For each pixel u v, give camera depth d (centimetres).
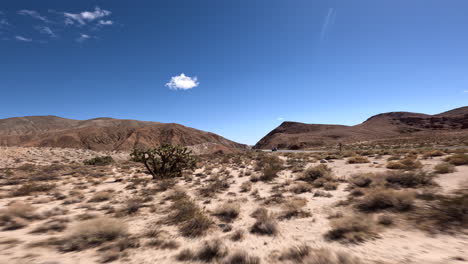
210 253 462
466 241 439
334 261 401
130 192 1190
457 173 1123
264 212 719
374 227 549
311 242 505
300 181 1352
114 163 3522
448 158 1620
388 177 1094
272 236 557
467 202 614
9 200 1012
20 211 721
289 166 2252
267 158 3158
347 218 606
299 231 582
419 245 444
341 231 546
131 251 481
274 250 475
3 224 655
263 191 1127
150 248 498
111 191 1215
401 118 16188
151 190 1206
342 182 1226
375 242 475
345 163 2205
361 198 841
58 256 454
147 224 666
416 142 6078
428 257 395
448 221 536
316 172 1436
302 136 12662
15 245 508
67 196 1077
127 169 2569
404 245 449
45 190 1243
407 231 515
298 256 434
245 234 577
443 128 12850
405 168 1480
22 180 1650
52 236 568
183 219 698
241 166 2384
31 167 2598
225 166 2500
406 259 394
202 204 908
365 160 2130
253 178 1470
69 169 2502
